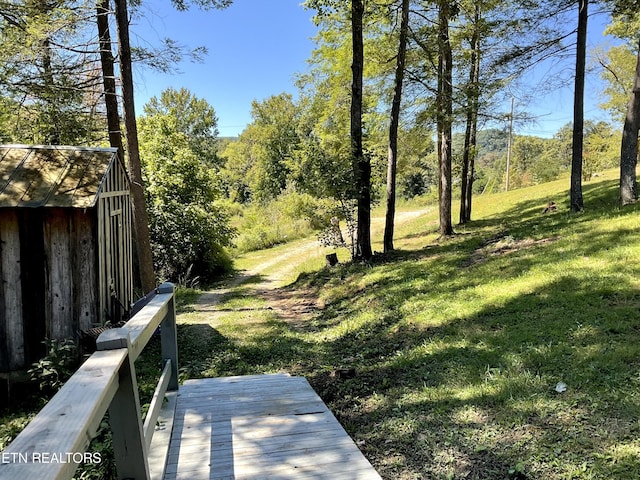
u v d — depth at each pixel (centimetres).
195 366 616
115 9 786
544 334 460
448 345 506
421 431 337
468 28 1208
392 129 1211
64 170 593
